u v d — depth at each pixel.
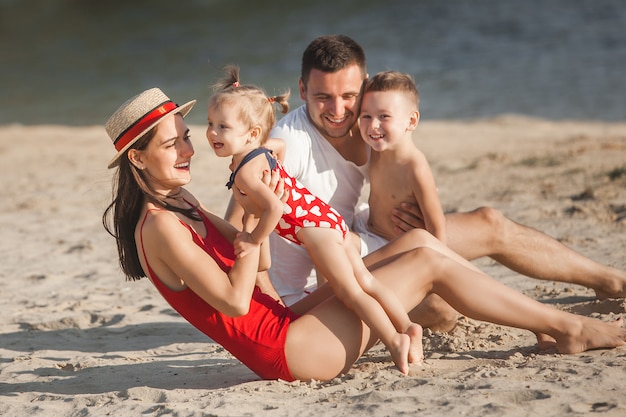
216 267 8.83
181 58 66.50
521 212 19.75
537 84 50.94
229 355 11.47
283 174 9.59
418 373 9.40
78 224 21.98
